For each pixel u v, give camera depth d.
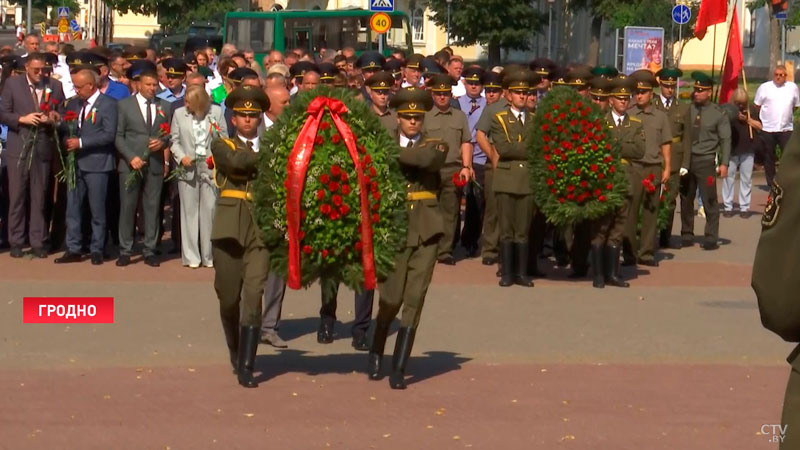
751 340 10.62
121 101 14.14
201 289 12.69
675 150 15.84
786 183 3.89
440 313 11.70
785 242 3.88
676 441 7.61
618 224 13.38
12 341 10.16
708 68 59.88
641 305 12.28
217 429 7.76
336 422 7.95
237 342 9.20
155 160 14.12
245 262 8.84
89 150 14.05
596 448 7.44
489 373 9.34
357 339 10.22
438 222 8.81
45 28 62.94
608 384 9.05
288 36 42.12
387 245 8.55
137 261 14.51
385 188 8.48
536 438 7.63
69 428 7.74
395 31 41.91
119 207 15.20
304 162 8.30
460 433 7.72
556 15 61.97
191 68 16.94
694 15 43.09
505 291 12.97
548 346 10.30
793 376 3.95
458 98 16.03
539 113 12.95
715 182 16.55
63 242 15.33
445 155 8.74
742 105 19.81
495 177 13.24
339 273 8.58
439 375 9.25
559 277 14.05
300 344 10.41
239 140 8.87
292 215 8.34
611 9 46.88
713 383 9.12
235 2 53.75
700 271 14.73
